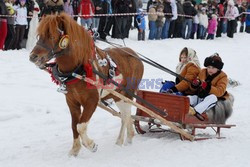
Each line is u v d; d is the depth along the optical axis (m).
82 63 5.50
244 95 10.74
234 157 5.86
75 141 5.85
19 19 13.20
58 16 5.34
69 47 5.35
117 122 7.88
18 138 6.80
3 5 12.68
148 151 6.08
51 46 5.27
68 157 5.76
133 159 5.73
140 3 16.56
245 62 15.72
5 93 9.48
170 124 6.26
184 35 18.78
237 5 23.19
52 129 7.37
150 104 6.26
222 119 6.77
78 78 5.43
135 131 7.25
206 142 6.50
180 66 7.27
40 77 11.07
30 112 8.32
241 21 23.41
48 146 6.34
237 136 7.04
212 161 5.68
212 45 18.72
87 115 5.61
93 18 14.77
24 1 13.22
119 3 15.37
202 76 6.98
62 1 12.86
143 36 16.64
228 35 21.58
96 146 5.77
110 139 6.77
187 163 5.59
